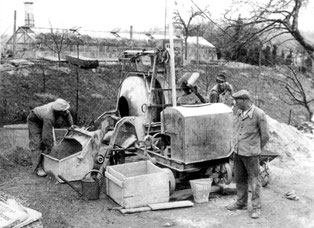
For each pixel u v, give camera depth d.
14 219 4.65
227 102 9.51
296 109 25.67
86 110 16.11
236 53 17.69
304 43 16.28
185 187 7.65
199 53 33.06
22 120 14.12
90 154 8.09
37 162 8.42
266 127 6.21
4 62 19.77
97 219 6.27
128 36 31.02
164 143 8.16
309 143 10.77
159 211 6.61
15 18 24.58
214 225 6.08
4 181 7.98
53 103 8.38
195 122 7.02
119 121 8.05
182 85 8.66
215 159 7.27
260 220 6.28
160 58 8.22
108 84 20.09
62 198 7.12
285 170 8.86
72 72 20.06
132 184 6.64
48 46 24.64
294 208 6.77
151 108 8.30
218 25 16.89
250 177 6.44
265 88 26.33
